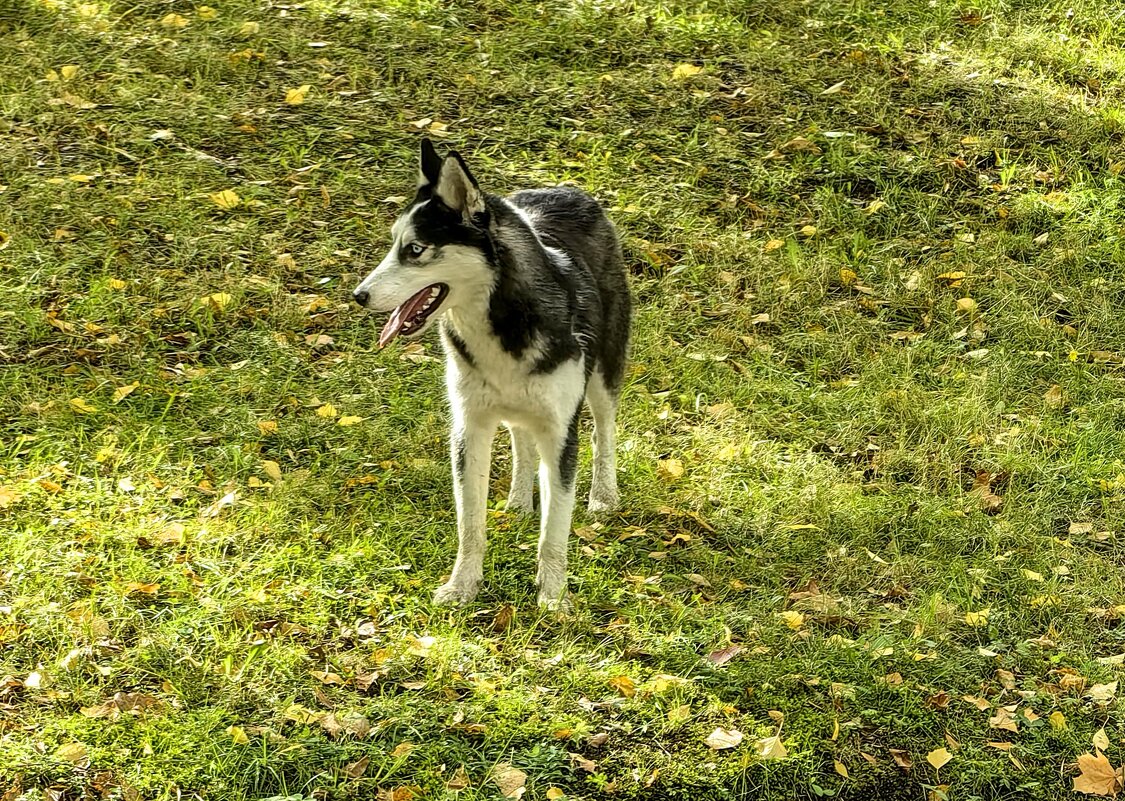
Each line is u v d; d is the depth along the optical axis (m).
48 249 9.86
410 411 8.79
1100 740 6.31
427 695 6.30
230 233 10.32
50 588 6.71
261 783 5.73
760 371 9.59
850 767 6.12
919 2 14.72
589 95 12.69
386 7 13.86
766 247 10.88
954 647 6.98
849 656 6.80
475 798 5.71
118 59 12.45
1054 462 8.71
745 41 13.80
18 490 7.48
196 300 9.47
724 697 6.48
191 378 8.81
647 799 5.86
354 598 6.96
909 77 13.26
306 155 11.38
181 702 6.11
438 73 12.80
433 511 7.85
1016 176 11.99
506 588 7.21
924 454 8.74
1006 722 6.41
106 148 11.12
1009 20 14.54
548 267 6.79
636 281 10.39
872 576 7.58
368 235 10.48
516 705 6.24
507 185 11.26
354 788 5.73
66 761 5.67
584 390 7.09
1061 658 6.91
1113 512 8.19
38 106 11.52
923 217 11.37
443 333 6.82
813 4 14.52
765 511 8.09
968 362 9.81
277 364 9.06
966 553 7.85
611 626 6.94
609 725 6.22
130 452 8.05
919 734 6.36
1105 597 7.43
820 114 12.63
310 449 8.33
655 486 8.26
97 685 6.17
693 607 7.18
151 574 6.95
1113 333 10.23
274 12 13.59
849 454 8.79
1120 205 11.76
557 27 13.66
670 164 11.82
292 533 7.45
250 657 6.36
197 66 12.46
